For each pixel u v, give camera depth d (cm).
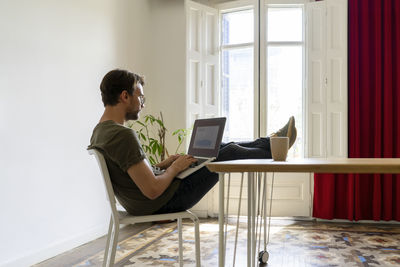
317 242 367
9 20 287
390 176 452
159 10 537
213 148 171
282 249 341
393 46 458
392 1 459
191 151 189
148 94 528
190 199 180
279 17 513
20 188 295
